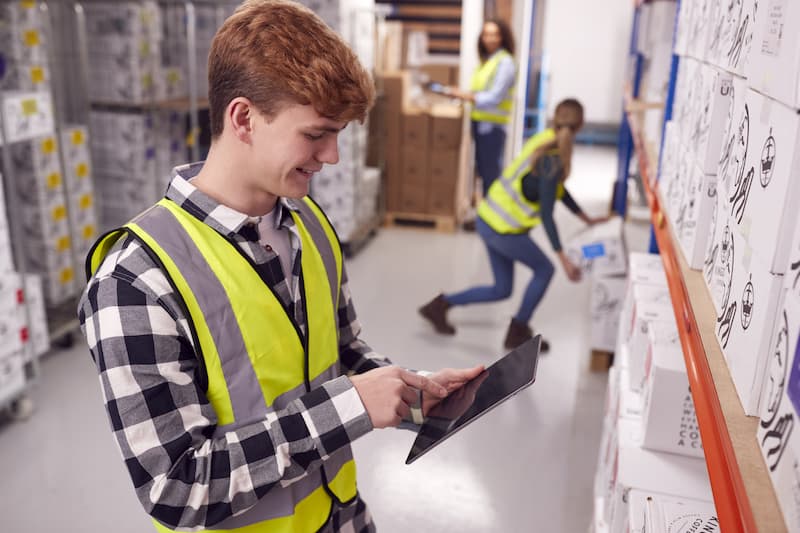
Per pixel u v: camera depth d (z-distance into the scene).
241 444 0.99
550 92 11.05
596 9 10.60
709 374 1.09
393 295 4.82
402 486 2.86
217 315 1.03
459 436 3.21
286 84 0.95
